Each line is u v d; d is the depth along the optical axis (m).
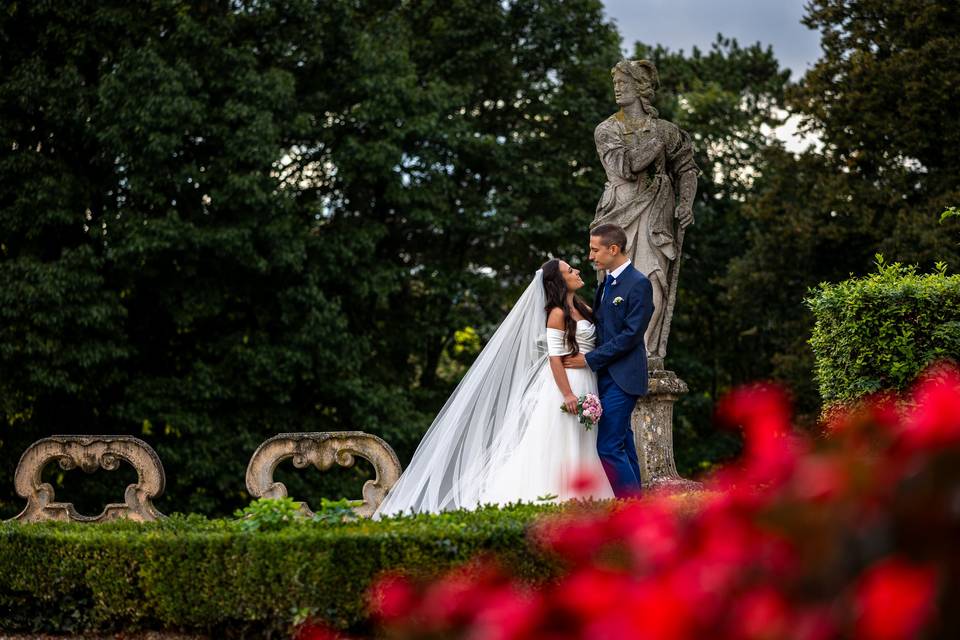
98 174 18.98
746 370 28.86
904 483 1.88
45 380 17.12
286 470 19.66
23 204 17.58
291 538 6.23
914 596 1.66
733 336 28.83
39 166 17.83
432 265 22.78
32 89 17.45
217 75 18.95
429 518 6.56
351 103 21.38
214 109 18.67
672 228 10.03
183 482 18.39
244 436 18.94
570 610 1.96
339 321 19.12
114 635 6.78
